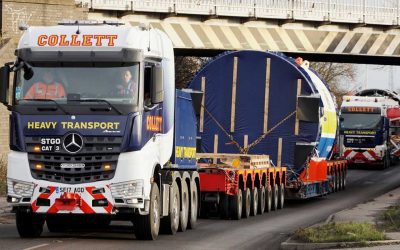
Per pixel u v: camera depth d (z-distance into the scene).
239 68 51.25
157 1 64.12
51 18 57.94
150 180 30.88
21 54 30.83
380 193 67.19
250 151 51.31
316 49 71.50
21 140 30.41
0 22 56.91
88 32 30.73
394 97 109.19
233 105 51.22
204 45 66.94
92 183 29.97
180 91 36.09
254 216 46.28
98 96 30.23
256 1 67.88
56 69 30.61
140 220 31.44
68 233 34.38
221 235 35.19
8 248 28.62
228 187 43.09
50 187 30.09
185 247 30.09
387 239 30.23
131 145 30.02
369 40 73.31
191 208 37.38
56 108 30.19
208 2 66.00
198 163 44.47
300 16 69.69
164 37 33.75
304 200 60.19
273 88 51.06
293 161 51.25
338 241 30.17
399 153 107.25
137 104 30.23
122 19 63.62
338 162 67.19
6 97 30.92
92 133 30.05
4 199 45.78
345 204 56.38
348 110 99.81
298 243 30.31
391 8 73.12
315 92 51.09
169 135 33.78
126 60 30.36
